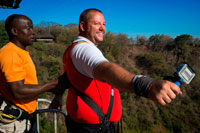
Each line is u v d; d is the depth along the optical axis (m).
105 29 1.44
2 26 27.78
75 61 1.10
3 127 1.46
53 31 43.88
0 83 1.41
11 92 1.31
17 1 3.50
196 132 21.39
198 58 38.19
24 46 1.56
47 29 43.88
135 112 22.67
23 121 1.57
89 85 1.18
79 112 1.25
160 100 0.61
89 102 1.23
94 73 0.89
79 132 1.32
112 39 42.75
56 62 25.52
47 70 24.39
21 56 1.44
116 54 39.16
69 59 1.20
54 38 42.88
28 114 1.56
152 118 22.70
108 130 1.32
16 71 1.32
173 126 22.05
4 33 25.14
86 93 1.22
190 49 40.56
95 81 1.20
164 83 0.62
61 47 34.62
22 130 1.56
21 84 1.32
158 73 34.19
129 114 22.41
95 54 0.93
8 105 1.45
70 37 42.56
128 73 0.74
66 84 1.36
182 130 21.25
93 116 1.24
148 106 23.89
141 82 0.66
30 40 1.58
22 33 1.51
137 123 21.39
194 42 42.72
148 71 35.09
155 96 0.62
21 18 1.51
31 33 1.58
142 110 22.98
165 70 33.88
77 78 1.18
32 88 1.33
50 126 14.18
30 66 1.52
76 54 1.07
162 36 44.78
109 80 0.79
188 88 28.34
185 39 40.69
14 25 1.48
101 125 1.28
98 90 1.22
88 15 1.36
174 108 24.66
